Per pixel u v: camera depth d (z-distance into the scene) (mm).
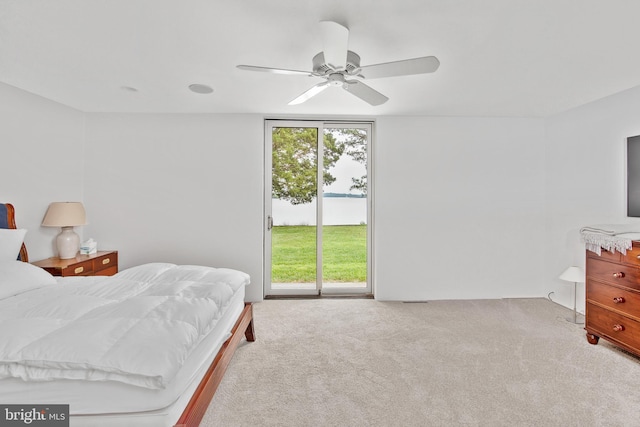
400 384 2002
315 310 3379
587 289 2572
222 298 1861
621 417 1688
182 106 3336
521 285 3818
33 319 1379
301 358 2334
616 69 2355
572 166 3371
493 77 2523
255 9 1622
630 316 2178
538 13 1656
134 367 1131
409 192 3748
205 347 1598
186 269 2367
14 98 2775
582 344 2553
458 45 1995
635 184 2654
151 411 1191
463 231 3777
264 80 2605
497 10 1631
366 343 2586
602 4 1576
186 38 1919
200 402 1404
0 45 2014
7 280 1867
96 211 3592
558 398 1856
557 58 2178
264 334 2764
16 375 1139
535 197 3789
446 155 3746
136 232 3623
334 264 3988
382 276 3752
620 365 2221
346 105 3305
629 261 2188
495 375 2104
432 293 3781
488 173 3766
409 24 1758
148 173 3621
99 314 1459
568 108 3354
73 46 2025
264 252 3859
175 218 3643
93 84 2693
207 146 3645
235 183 3664
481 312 3311
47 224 2957
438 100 3115
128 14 1673
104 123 3576
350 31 1824
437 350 2459
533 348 2486
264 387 1967
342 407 1779
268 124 3826
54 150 3189
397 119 3719
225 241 3666
